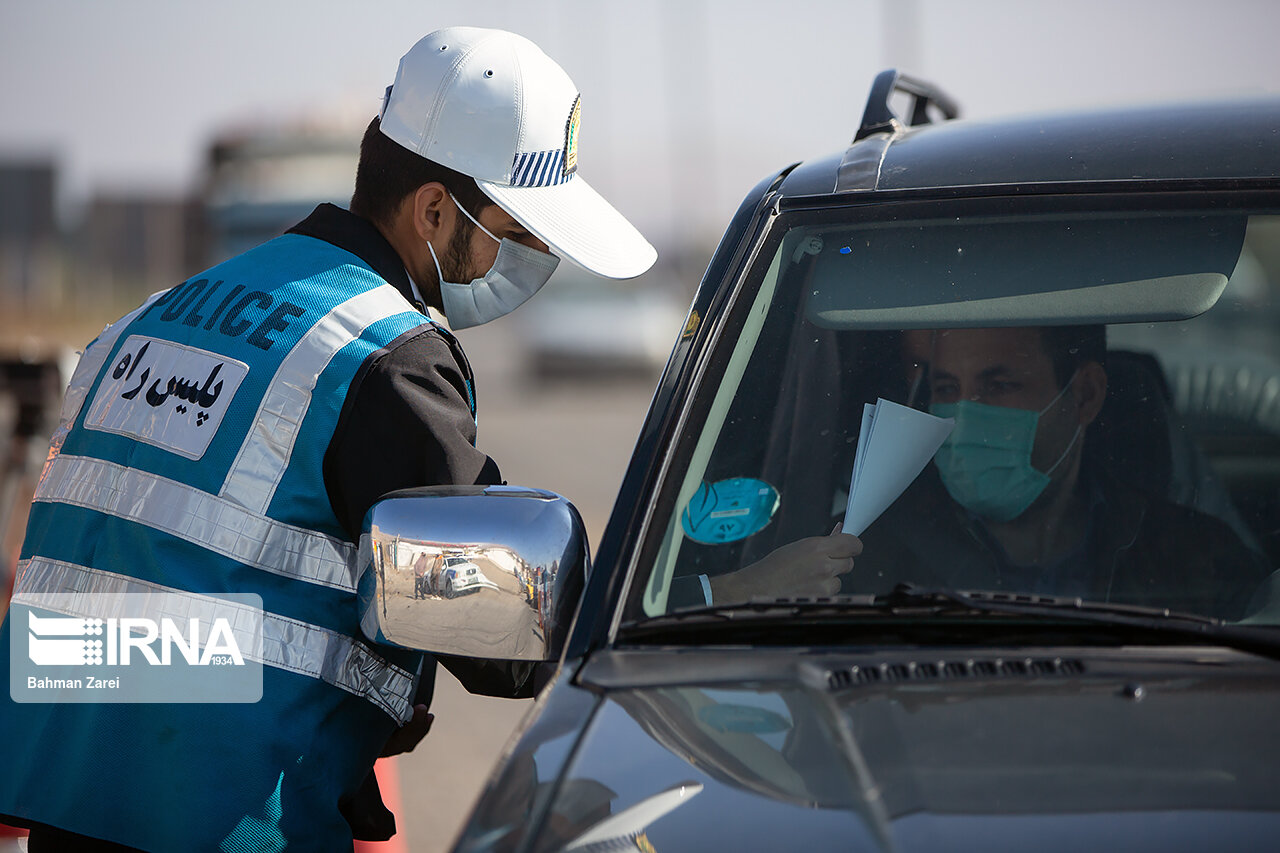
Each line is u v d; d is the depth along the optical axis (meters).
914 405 6.06
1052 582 5.72
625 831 4.10
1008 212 6.32
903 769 4.27
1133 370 6.03
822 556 5.77
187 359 6.74
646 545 5.54
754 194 6.86
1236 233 6.12
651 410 5.99
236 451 6.47
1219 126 6.60
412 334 6.65
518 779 4.45
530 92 7.26
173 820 6.27
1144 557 5.72
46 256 119.12
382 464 6.45
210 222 53.59
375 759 6.92
